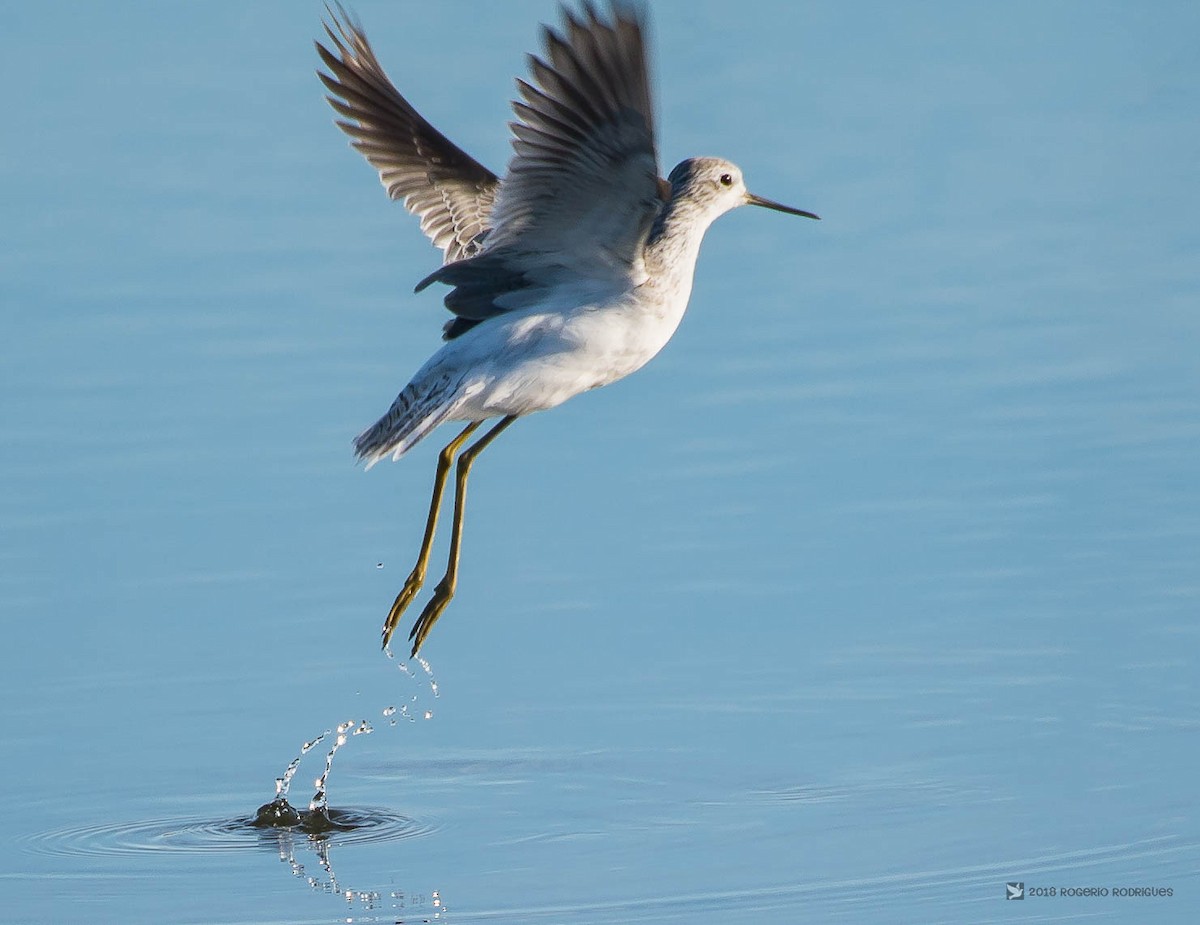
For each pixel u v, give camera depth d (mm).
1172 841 12414
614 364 12891
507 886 12117
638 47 11031
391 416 13039
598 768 13914
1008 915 11445
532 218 12289
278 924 11648
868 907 11633
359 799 13648
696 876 12148
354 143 14680
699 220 13367
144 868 12562
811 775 13672
